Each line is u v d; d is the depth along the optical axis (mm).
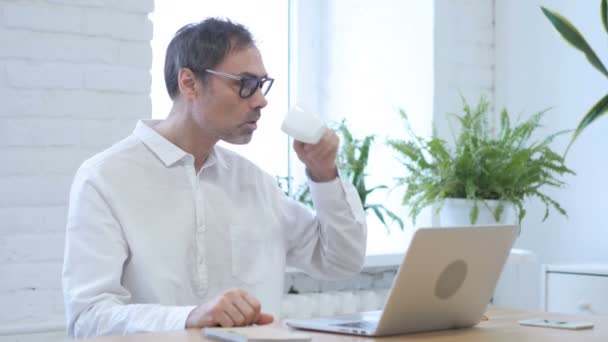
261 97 1856
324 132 1852
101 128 2674
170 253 1822
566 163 3330
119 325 1534
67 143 2623
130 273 1794
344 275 2062
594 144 3223
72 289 1677
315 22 3811
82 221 1737
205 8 3438
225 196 1956
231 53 1838
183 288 1831
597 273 2750
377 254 3203
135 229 1792
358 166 3389
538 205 3436
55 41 2613
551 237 3379
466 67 3543
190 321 1430
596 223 3205
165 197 1857
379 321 1296
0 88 2539
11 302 2541
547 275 2912
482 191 2902
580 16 3307
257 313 1415
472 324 1479
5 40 2549
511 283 3467
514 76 3551
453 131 3482
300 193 3477
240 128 1865
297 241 2082
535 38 3467
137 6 2725
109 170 1815
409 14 3535
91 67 2660
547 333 1385
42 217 2588
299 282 3166
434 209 3152
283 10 3732
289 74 3750
